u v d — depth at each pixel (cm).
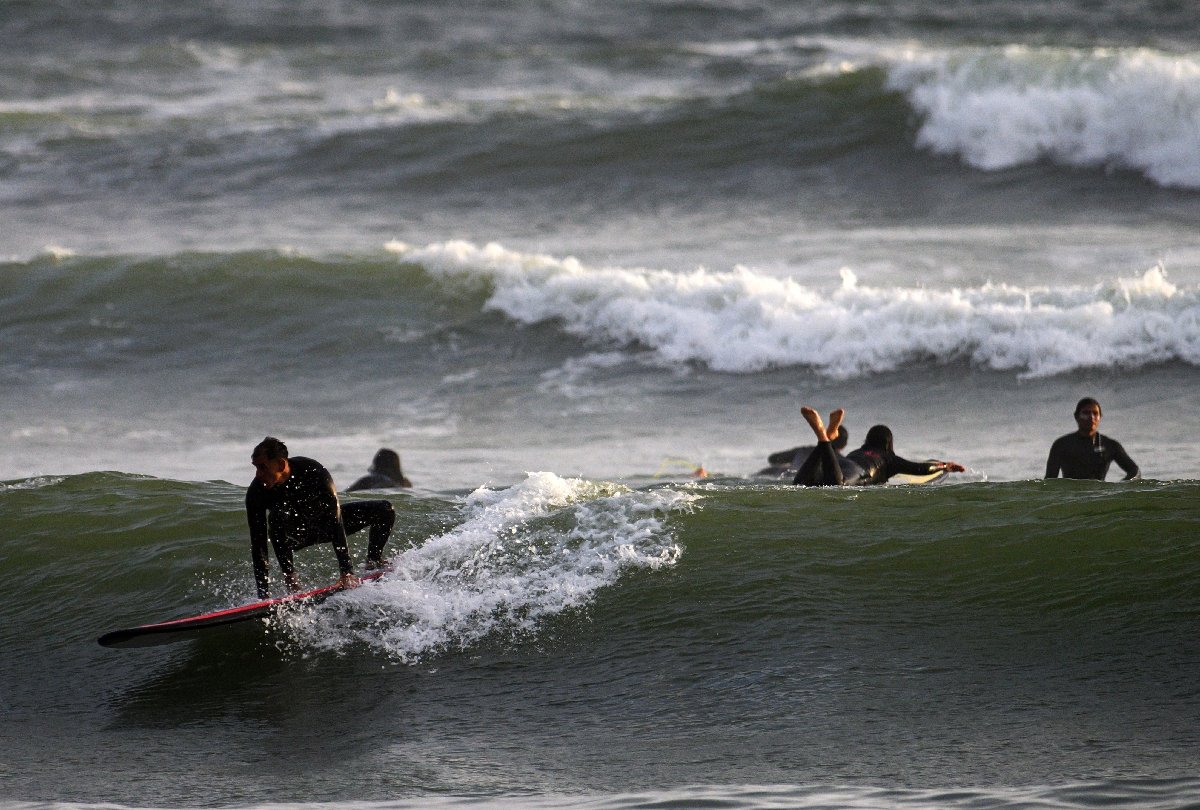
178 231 8644
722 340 6438
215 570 3117
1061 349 5934
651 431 5528
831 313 6347
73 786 2266
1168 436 4934
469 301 7175
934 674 2441
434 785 2156
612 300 6862
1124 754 2072
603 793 2059
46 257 7756
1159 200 8181
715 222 8275
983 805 1881
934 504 3152
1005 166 8912
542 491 3356
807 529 3053
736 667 2534
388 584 2894
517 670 2617
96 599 3077
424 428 5725
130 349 6850
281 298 7269
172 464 5172
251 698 2608
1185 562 2728
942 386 5875
